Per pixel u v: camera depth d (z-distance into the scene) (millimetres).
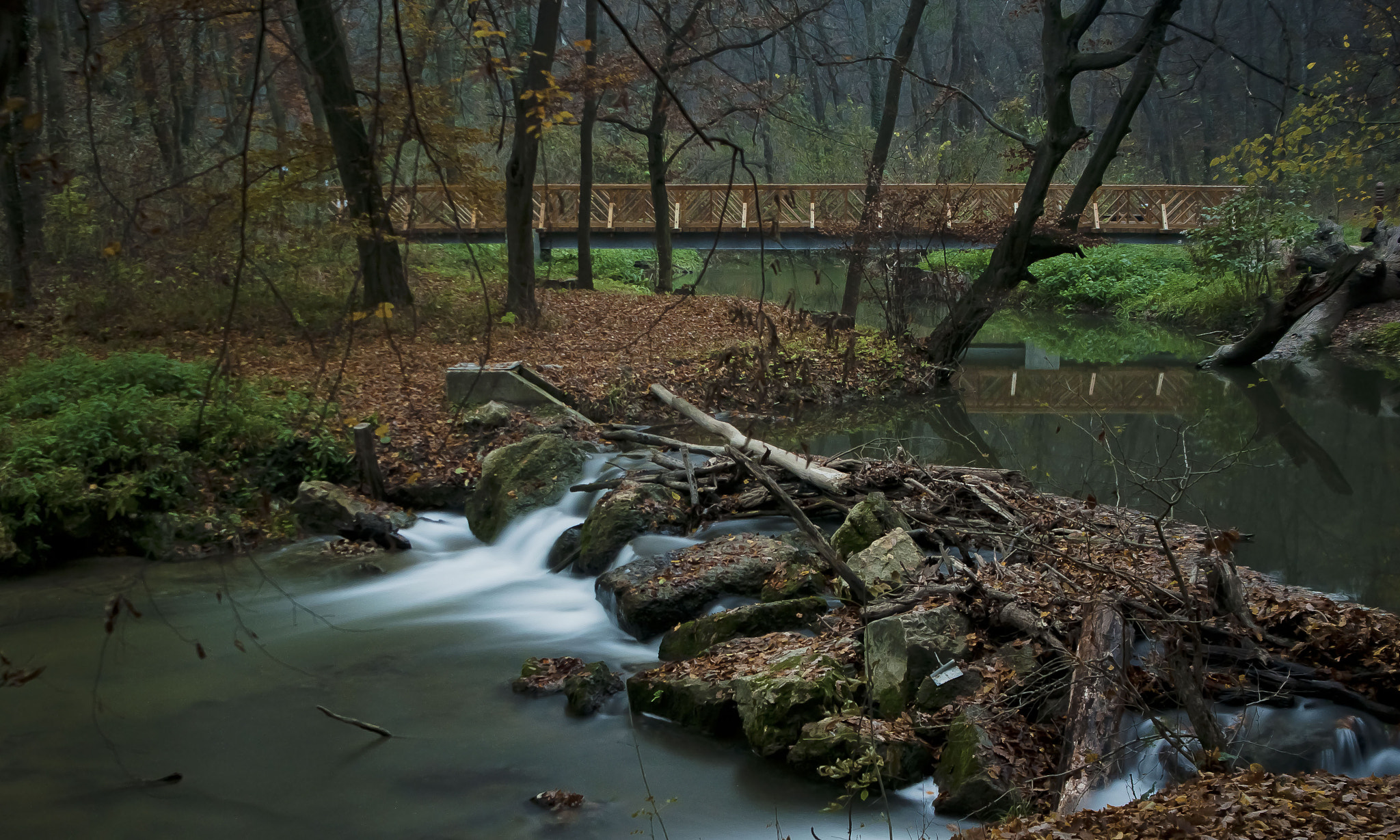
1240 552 9023
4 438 9719
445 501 10773
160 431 10109
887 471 9305
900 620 6105
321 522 9898
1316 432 13977
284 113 22047
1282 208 23344
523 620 8125
